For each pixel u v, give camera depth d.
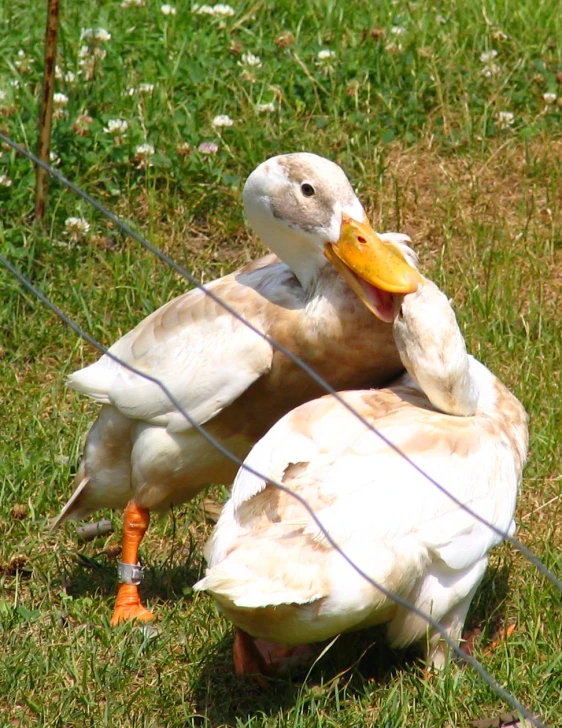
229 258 12.28
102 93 13.15
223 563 6.60
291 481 6.92
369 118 13.66
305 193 8.05
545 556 8.56
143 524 8.47
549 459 9.70
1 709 7.37
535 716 7.14
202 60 13.85
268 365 8.01
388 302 7.82
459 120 13.82
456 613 7.16
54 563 8.95
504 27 14.95
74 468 9.82
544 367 10.69
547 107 13.98
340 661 7.70
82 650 7.81
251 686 7.57
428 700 7.16
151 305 11.49
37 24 14.19
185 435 8.18
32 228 11.89
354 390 7.81
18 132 12.54
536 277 12.02
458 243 12.55
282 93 13.56
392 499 6.75
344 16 14.87
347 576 6.52
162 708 7.35
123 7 14.57
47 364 11.13
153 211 12.30
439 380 7.27
